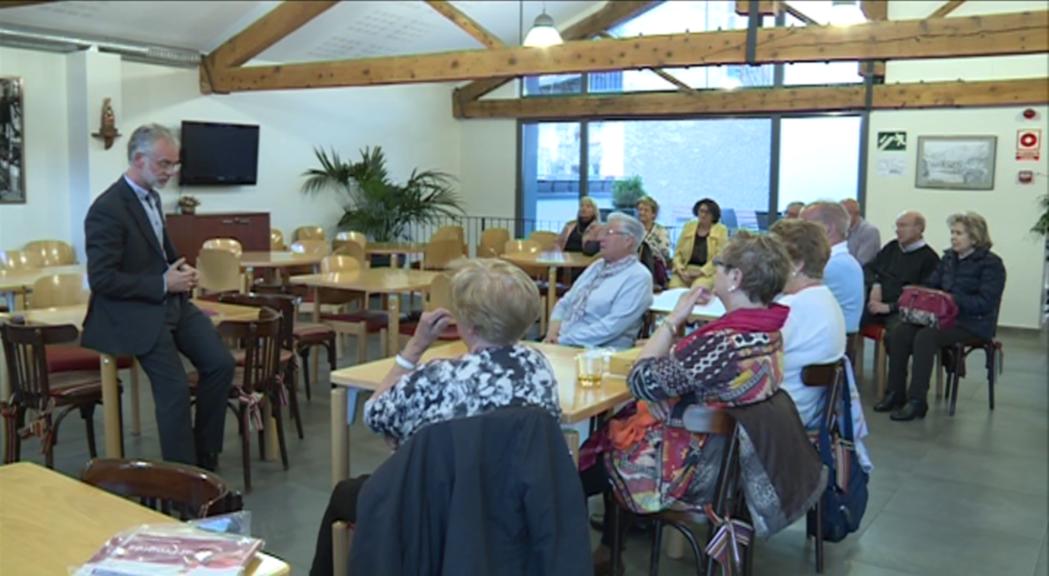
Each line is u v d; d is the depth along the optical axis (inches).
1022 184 331.6
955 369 212.1
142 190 134.1
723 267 99.0
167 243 140.2
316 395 212.5
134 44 315.3
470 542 61.8
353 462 163.5
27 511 64.5
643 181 414.9
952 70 341.4
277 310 169.6
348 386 109.7
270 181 371.2
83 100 302.7
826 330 114.0
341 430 111.7
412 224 426.0
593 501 144.9
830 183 370.3
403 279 222.4
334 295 251.4
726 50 255.1
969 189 340.5
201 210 345.1
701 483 100.2
